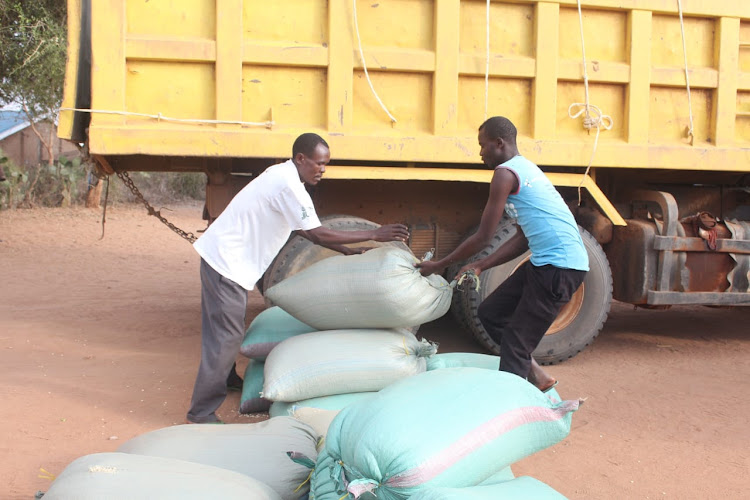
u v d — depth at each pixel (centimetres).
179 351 557
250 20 449
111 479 235
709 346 614
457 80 480
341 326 406
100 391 450
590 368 534
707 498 324
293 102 460
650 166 520
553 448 377
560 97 507
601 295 529
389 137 469
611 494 326
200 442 297
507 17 491
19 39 1180
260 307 758
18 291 811
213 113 448
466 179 486
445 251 562
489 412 262
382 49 466
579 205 547
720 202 639
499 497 242
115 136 428
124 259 1083
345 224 495
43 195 1739
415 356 399
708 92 538
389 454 236
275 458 290
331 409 366
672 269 547
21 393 439
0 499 301
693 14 522
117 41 428
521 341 369
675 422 419
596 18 509
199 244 390
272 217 386
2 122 1955
